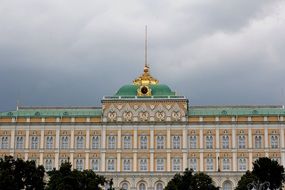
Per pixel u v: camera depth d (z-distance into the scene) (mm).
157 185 192875
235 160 193625
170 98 199250
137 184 193500
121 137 198125
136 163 195875
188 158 194875
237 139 195250
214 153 194625
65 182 135500
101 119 199750
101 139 198500
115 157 196875
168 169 194625
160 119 198375
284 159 192875
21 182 138875
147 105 199500
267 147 193875
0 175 132000
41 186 142000
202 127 197125
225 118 197000
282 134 194500
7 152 199500
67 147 199000
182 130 197000
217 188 156750
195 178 155250
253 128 195750
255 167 155625
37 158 198500
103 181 150500
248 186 135125
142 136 197750
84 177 142250
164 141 196875
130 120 198875
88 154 197875
